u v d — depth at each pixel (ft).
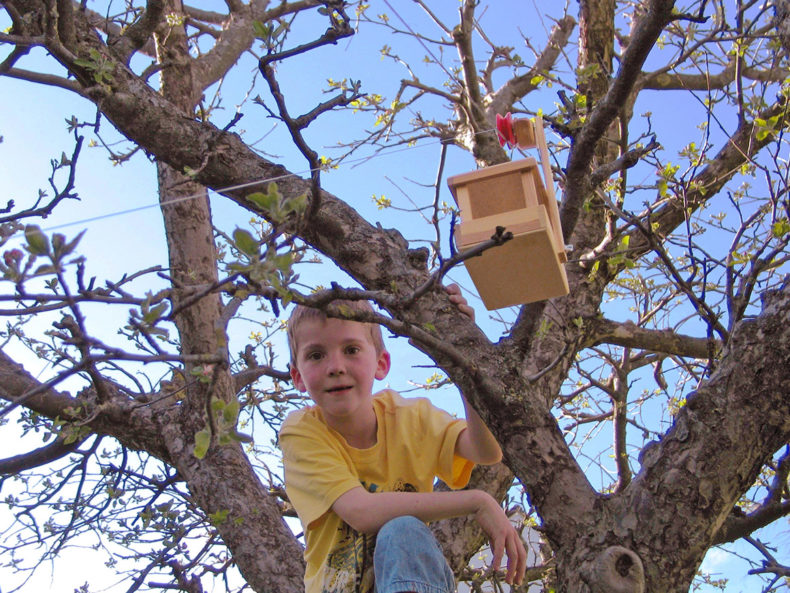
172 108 11.09
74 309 5.49
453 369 8.57
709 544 7.94
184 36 16.92
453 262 6.65
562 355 9.43
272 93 7.23
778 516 12.81
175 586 13.99
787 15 9.70
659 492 7.95
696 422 8.13
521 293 8.63
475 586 14.75
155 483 14.94
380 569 7.56
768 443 8.05
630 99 17.35
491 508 8.07
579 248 14.90
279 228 5.61
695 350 16.63
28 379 14.94
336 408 9.02
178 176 15.79
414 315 9.25
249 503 13.33
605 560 7.72
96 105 10.68
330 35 7.34
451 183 8.27
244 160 10.73
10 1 11.10
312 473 8.80
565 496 8.20
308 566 9.07
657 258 12.39
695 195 14.57
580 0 16.90
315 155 7.39
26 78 11.48
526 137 9.45
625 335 16.31
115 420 14.88
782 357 8.02
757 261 9.66
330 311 6.66
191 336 14.85
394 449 9.39
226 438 5.36
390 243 9.90
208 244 15.75
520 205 8.18
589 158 9.11
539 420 8.52
